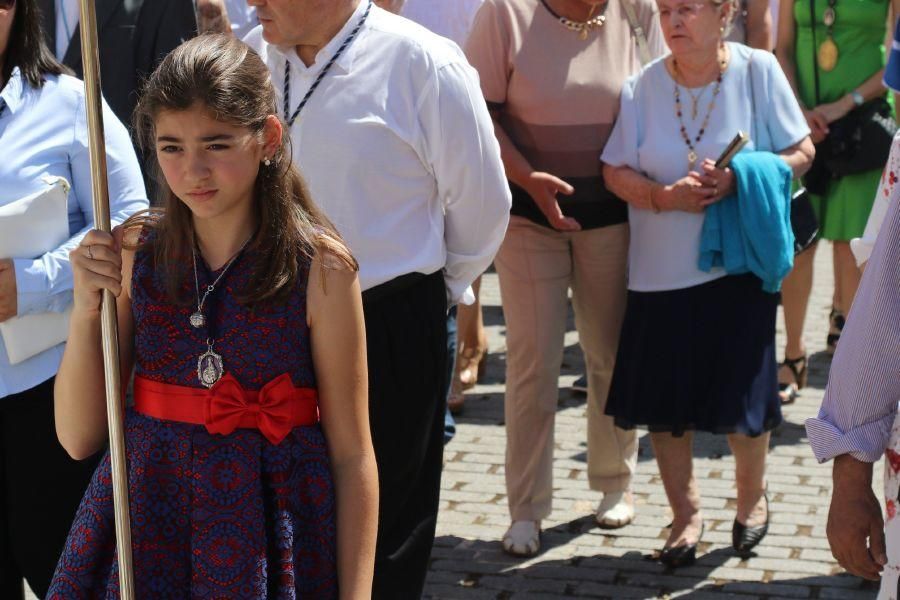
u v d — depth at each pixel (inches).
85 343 139.5
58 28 256.2
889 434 138.2
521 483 249.4
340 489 141.7
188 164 132.4
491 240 195.6
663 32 231.5
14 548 188.1
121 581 134.7
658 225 231.5
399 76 182.2
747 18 302.4
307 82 182.1
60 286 177.0
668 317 231.3
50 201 175.9
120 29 251.6
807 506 265.3
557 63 239.0
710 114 232.2
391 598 190.9
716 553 247.4
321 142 181.0
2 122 179.3
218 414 136.2
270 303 137.0
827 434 139.9
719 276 229.3
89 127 135.0
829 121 307.9
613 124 240.8
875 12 303.3
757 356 230.2
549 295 245.8
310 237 139.0
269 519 138.2
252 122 134.2
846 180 313.7
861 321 138.2
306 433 140.3
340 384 140.6
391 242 183.2
